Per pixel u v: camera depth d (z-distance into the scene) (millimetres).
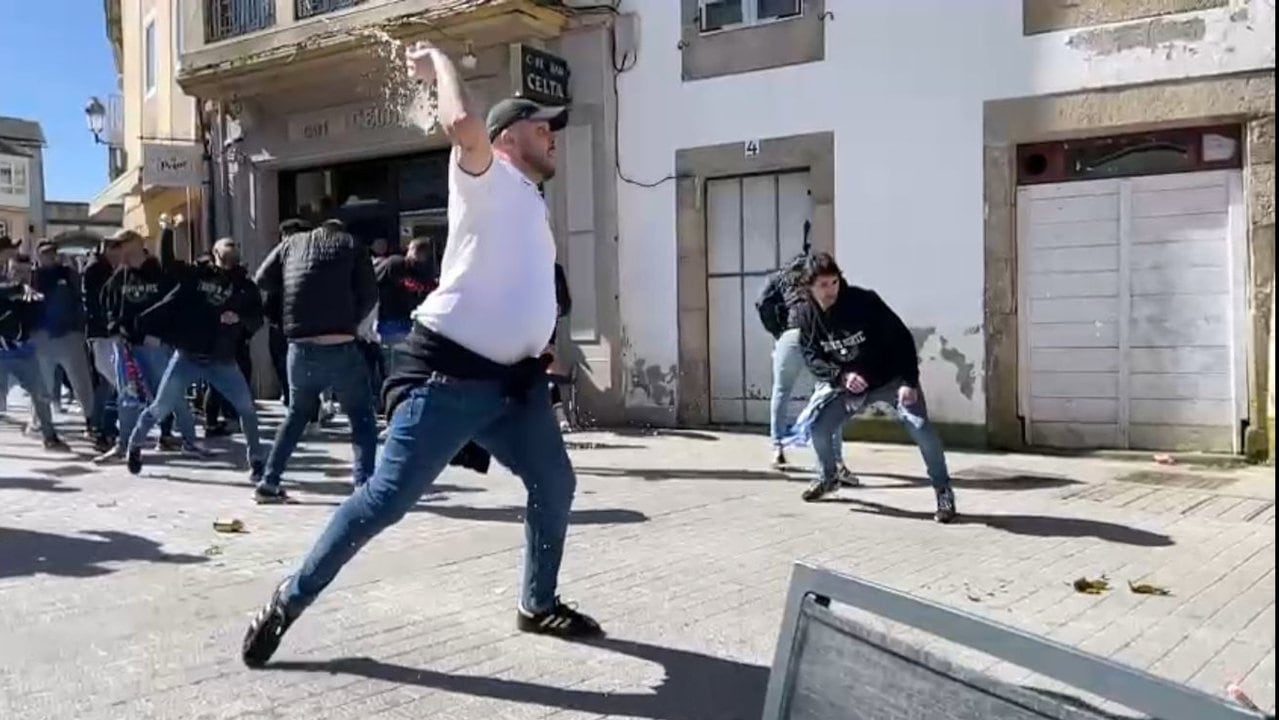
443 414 3723
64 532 6145
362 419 6871
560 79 11328
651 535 6062
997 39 9188
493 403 3770
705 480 7930
